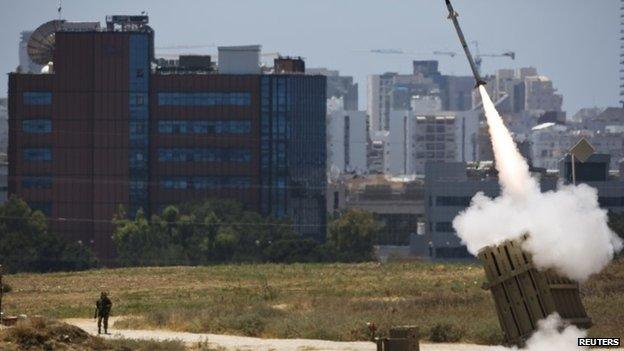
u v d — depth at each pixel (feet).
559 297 554.87
